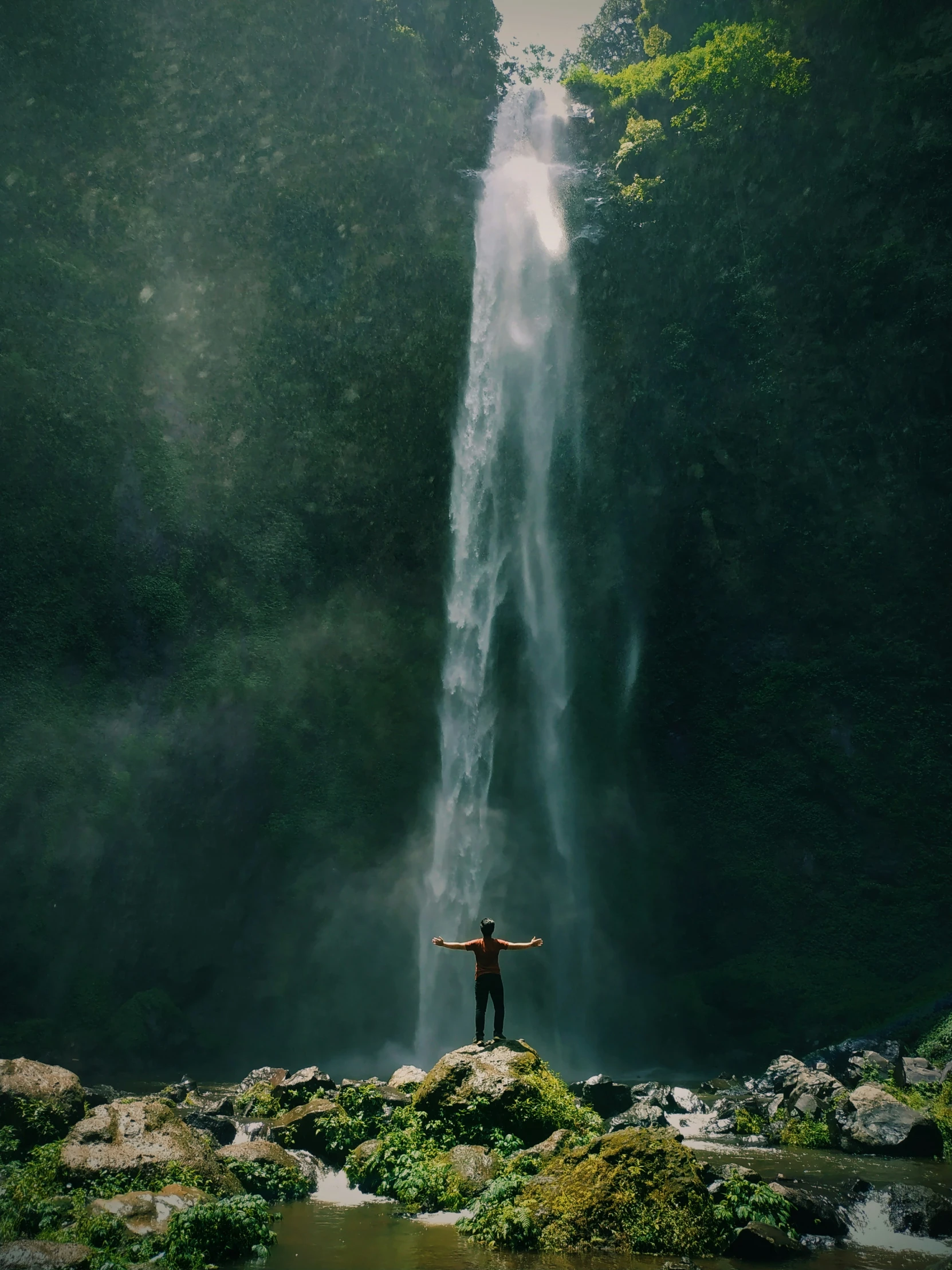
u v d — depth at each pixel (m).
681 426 28.45
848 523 27.00
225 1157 8.58
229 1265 6.28
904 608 26.36
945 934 23.02
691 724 27.81
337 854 25.64
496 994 10.79
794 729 26.39
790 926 24.66
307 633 26.81
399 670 27.64
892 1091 12.90
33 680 23.06
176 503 25.61
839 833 25.23
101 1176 7.63
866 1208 7.92
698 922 25.86
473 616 28.89
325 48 27.92
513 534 29.56
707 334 28.50
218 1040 22.17
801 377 27.50
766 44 28.62
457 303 29.00
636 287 29.25
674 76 30.38
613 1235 6.86
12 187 24.53
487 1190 7.70
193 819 24.48
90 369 24.94
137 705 24.23
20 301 24.33
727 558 28.09
